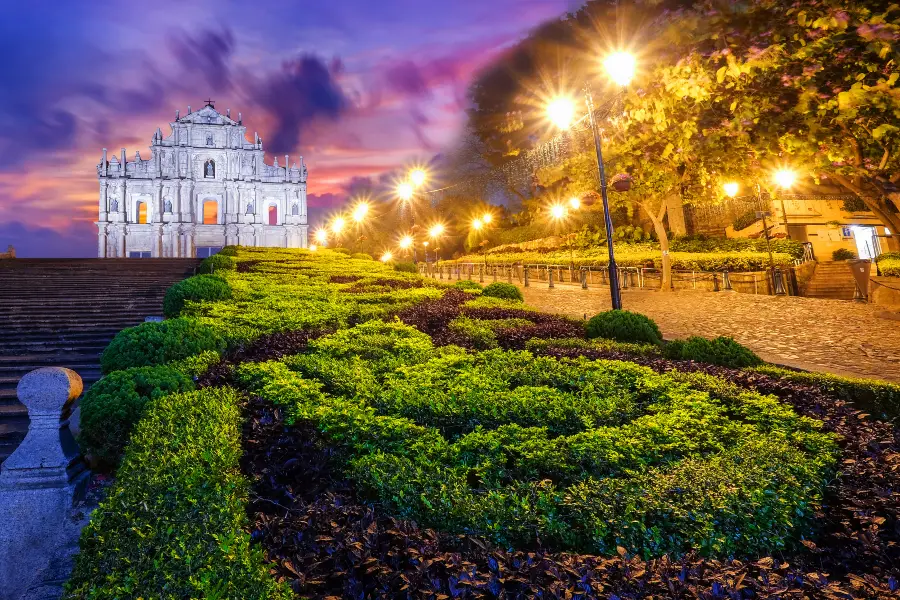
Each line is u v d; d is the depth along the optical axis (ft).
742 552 11.69
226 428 15.17
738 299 66.39
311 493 14.08
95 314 45.09
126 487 11.27
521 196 172.45
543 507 11.98
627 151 59.21
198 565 8.61
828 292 76.64
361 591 9.39
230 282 56.03
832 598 9.26
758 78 32.99
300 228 243.81
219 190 235.81
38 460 17.54
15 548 16.93
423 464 14.08
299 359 24.76
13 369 32.07
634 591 9.27
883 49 26.73
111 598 7.95
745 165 40.70
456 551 10.78
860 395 22.68
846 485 14.30
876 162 33.91
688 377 22.99
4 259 77.61
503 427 16.55
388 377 22.40
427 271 137.80
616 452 14.84
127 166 228.22
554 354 28.17
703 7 32.45
